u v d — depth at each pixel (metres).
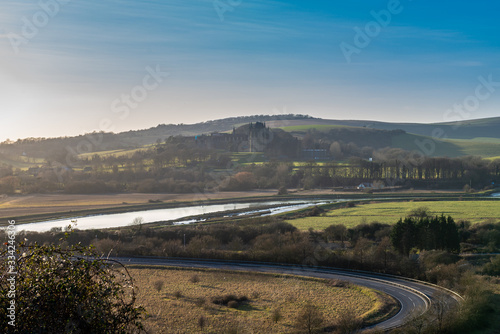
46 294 16.89
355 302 82.75
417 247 116.12
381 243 116.94
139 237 131.88
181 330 68.69
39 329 16.50
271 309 79.94
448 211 172.75
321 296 86.88
